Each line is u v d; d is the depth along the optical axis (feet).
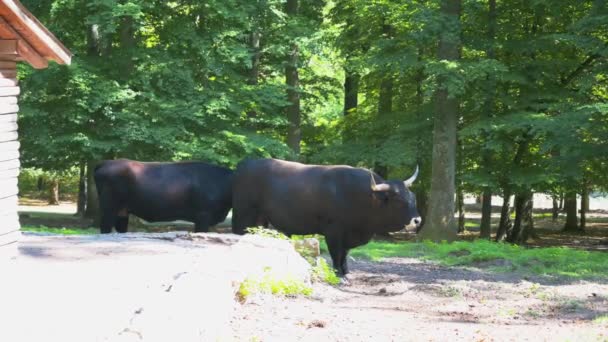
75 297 27.25
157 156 89.10
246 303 36.04
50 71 81.82
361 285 51.42
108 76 88.99
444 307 42.73
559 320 39.37
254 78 103.30
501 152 96.43
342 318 35.65
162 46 92.12
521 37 99.96
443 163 90.48
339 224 52.26
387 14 94.58
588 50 80.74
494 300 46.19
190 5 90.68
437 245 76.54
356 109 115.44
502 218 106.52
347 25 110.42
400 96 113.91
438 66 83.15
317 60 118.73
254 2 93.45
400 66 87.71
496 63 84.17
